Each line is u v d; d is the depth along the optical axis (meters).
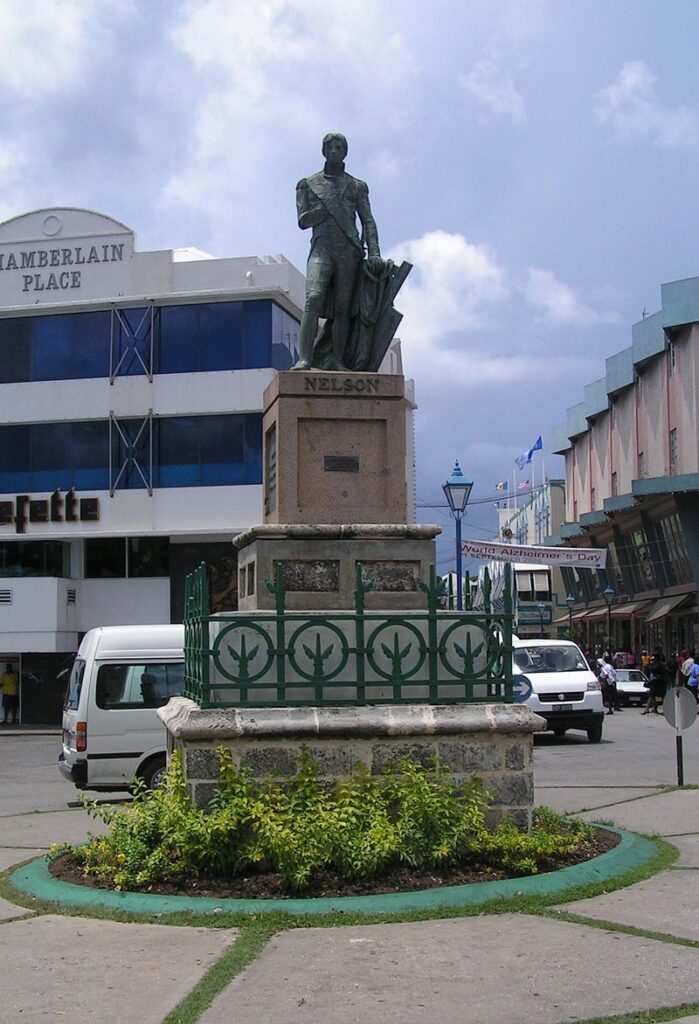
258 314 31.48
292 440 8.30
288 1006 4.86
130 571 32.16
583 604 60.50
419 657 7.55
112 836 7.71
